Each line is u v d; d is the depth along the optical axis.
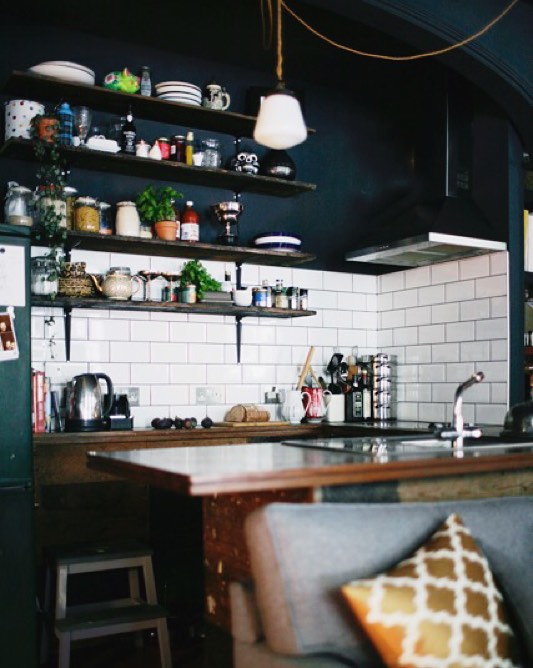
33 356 4.10
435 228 4.24
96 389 3.93
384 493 2.27
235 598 1.96
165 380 4.48
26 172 4.10
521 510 2.11
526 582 1.98
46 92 4.01
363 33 4.35
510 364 4.34
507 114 4.39
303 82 5.04
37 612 3.43
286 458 2.35
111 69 4.39
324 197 5.10
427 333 4.89
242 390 4.74
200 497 3.98
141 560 3.39
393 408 5.13
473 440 3.24
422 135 4.81
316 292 5.06
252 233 4.82
